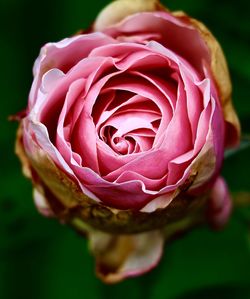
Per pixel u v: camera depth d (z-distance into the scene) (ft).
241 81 1.13
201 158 0.86
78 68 0.87
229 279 1.12
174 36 0.92
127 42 0.89
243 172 1.14
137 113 0.87
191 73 0.87
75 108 0.88
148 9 0.94
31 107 0.89
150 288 1.13
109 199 0.88
